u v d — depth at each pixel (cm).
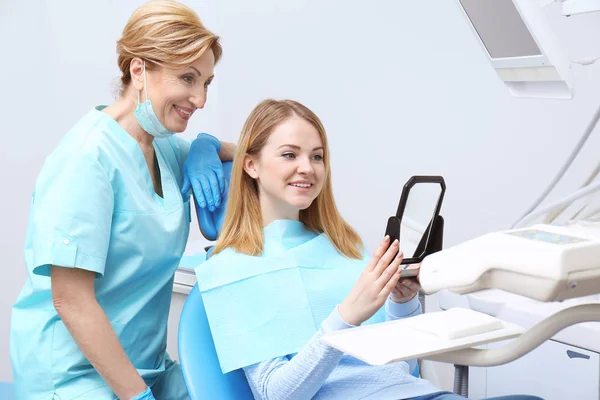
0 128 273
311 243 139
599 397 134
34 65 268
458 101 214
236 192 138
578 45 186
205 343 130
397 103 226
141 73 133
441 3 211
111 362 123
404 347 85
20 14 266
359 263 144
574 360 138
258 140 135
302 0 238
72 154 128
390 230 105
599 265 69
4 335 272
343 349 86
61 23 263
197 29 131
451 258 78
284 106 136
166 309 147
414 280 121
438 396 119
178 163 160
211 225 151
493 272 74
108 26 258
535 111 199
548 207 125
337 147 242
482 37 133
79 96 265
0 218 275
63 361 130
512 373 151
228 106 262
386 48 225
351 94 235
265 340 125
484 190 214
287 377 113
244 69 256
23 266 273
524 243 72
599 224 106
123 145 135
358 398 120
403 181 229
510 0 112
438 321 94
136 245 134
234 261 132
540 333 83
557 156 197
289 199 132
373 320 137
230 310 128
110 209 129
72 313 123
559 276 66
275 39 247
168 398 146
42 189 127
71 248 121
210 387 126
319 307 132
